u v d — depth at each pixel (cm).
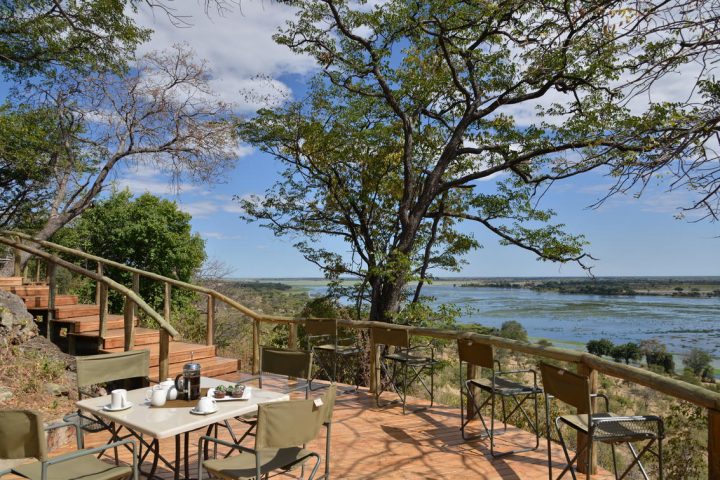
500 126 1179
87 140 1270
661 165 326
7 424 236
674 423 705
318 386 627
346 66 1223
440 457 419
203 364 637
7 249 1219
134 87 1216
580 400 305
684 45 320
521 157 1082
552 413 901
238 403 315
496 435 478
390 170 1295
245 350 1271
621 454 648
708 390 272
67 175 1283
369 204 1305
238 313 1497
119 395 301
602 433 307
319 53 1194
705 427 695
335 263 1328
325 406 286
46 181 1278
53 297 689
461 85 1114
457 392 1027
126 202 1869
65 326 698
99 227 1773
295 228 1352
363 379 1066
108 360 373
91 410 300
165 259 1798
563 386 320
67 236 1659
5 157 1117
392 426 501
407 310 1106
